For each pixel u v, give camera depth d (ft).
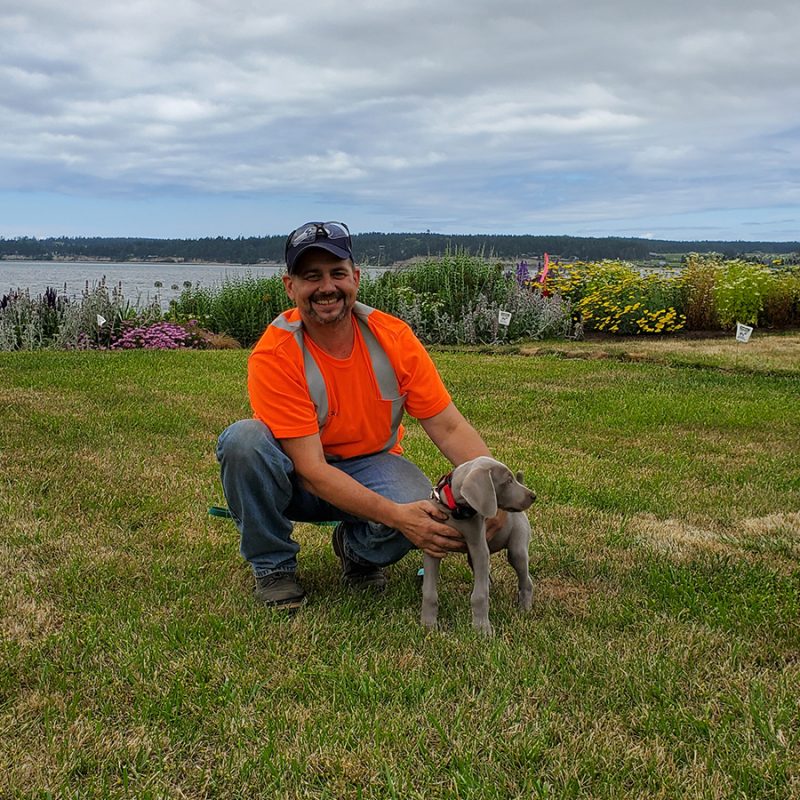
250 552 12.85
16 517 16.25
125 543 15.10
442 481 11.56
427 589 11.88
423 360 12.90
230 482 12.37
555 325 51.67
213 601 12.74
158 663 10.66
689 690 10.16
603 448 23.59
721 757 8.75
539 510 17.66
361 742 8.99
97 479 18.99
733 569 14.33
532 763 8.67
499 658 10.78
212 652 11.03
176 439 23.20
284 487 12.49
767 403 30.14
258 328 53.16
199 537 15.58
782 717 9.43
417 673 10.51
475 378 35.29
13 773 8.45
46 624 11.78
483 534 11.50
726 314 52.80
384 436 13.03
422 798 8.15
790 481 20.27
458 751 8.84
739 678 10.46
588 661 10.82
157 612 12.23
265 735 9.19
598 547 15.51
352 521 13.17
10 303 48.16
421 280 54.29
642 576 14.11
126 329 48.73
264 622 11.89
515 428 26.13
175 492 18.28
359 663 10.78
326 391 12.39
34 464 19.99
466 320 50.08
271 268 78.33
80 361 37.14
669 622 12.10
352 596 13.03
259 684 10.17
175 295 68.44
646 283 54.19
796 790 8.20
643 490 19.38
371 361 12.58
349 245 12.03
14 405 26.73
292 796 8.25
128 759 8.77
